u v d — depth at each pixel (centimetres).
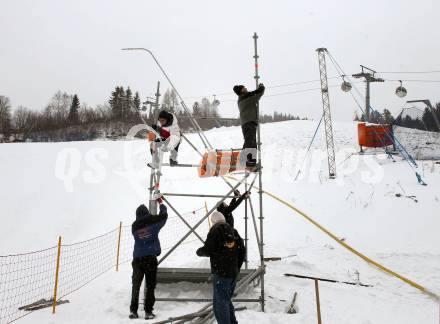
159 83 823
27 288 800
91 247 1123
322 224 1266
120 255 1037
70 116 8731
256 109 672
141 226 582
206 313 546
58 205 1540
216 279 480
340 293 705
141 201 1638
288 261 912
